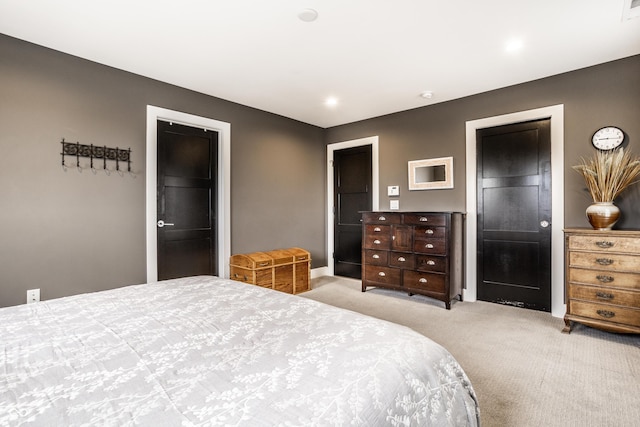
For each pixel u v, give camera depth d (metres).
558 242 3.18
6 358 0.97
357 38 2.54
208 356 0.98
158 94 3.29
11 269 2.45
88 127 2.83
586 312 2.62
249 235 4.10
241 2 2.08
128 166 3.06
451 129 3.92
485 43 2.62
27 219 2.52
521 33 2.47
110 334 1.16
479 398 1.80
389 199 4.48
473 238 3.73
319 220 5.12
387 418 0.80
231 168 3.92
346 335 1.14
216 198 3.82
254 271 3.58
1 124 2.41
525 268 3.42
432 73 3.18
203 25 2.35
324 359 0.96
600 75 2.97
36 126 2.56
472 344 2.51
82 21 2.28
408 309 3.40
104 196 2.91
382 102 4.01
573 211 3.11
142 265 3.14
